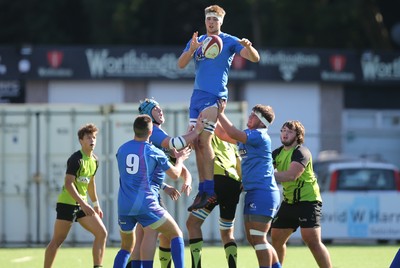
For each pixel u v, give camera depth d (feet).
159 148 137.49
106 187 236.84
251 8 494.59
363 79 376.27
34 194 241.35
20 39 515.50
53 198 241.35
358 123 385.29
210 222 236.22
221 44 130.41
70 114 240.73
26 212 241.35
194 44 130.00
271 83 368.07
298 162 137.18
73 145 241.35
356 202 245.65
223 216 143.84
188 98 361.30
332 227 244.83
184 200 235.81
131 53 358.02
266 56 365.20
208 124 131.64
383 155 377.71
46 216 241.14
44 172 241.35
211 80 131.23
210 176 135.13
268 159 135.13
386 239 245.45
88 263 181.27
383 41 439.63
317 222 139.54
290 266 175.32
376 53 377.50
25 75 353.31
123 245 136.98
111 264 178.29
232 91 365.20
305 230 139.33
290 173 136.67
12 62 353.31
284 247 143.95
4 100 358.02
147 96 360.48
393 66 379.14
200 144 134.31
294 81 368.27
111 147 237.66
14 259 189.57
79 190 146.72
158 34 524.11
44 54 354.74
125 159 131.13
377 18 438.81
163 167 131.64
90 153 146.61
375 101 386.73
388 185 252.01
